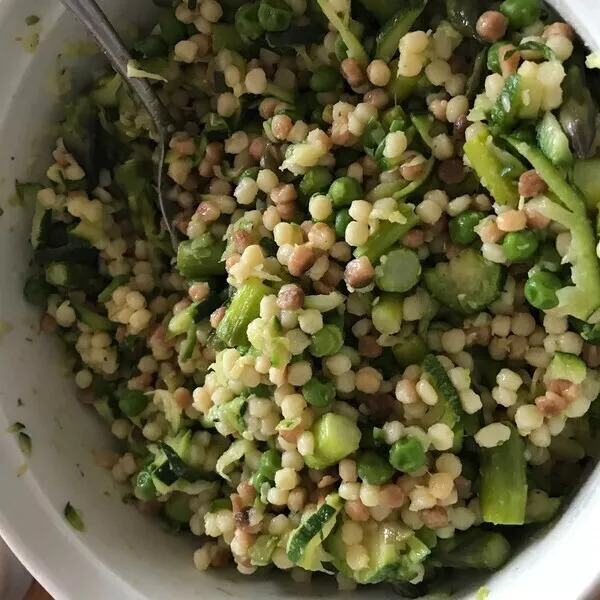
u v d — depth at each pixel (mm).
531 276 245
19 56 273
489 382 263
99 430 307
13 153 282
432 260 266
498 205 248
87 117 294
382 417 261
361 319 265
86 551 270
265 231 276
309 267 260
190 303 290
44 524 271
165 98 296
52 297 299
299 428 257
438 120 262
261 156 283
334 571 266
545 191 239
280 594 270
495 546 249
